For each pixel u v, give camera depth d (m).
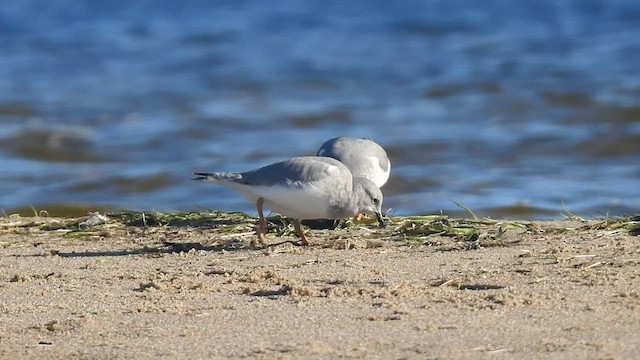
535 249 9.30
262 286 8.26
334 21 38.75
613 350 6.16
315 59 31.41
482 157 19.02
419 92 25.88
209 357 6.38
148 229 11.19
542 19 37.00
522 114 22.80
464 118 22.66
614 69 27.41
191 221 11.55
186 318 7.32
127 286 8.45
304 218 10.09
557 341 6.38
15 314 7.64
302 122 22.89
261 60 31.59
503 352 6.21
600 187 16.36
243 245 10.20
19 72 30.53
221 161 19.28
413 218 11.23
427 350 6.31
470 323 6.87
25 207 15.50
